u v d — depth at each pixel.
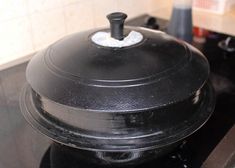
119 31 0.53
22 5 0.81
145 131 0.46
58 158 0.56
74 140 0.46
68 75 0.48
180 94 0.46
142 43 0.53
